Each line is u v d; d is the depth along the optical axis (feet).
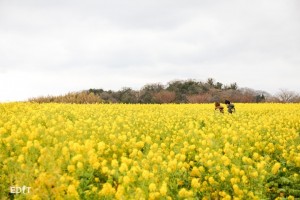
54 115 55.36
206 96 222.89
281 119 70.18
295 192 28.04
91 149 27.55
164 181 23.21
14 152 27.48
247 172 27.73
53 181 20.99
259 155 35.88
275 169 28.76
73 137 36.32
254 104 132.57
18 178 21.67
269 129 52.34
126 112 79.36
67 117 61.21
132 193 20.79
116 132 42.24
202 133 42.24
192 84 257.55
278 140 44.88
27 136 32.07
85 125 44.47
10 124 39.14
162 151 35.99
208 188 26.35
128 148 36.01
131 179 22.80
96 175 27.43
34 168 22.50
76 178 23.54
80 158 25.72
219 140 40.29
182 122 65.10
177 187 25.58
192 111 88.48
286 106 116.57
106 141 37.24
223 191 24.82
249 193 23.77
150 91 235.81
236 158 31.09
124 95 212.64
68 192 20.39
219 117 69.15
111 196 20.97
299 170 33.40
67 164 25.67
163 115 73.56
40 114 56.29
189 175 29.27
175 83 257.96
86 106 89.86
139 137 44.96
